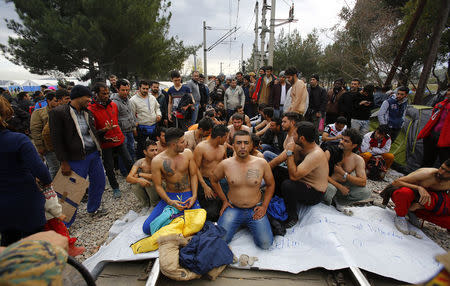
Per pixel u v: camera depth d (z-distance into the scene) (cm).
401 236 269
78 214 364
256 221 265
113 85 602
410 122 520
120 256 240
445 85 957
